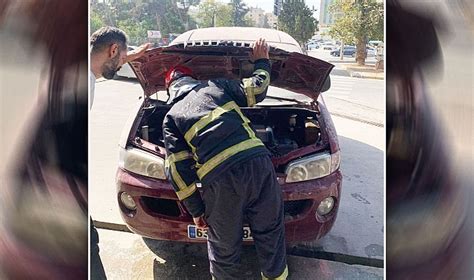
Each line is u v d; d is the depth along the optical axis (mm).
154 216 1701
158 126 2102
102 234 2113
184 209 1681
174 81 1723
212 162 1439
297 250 2023
